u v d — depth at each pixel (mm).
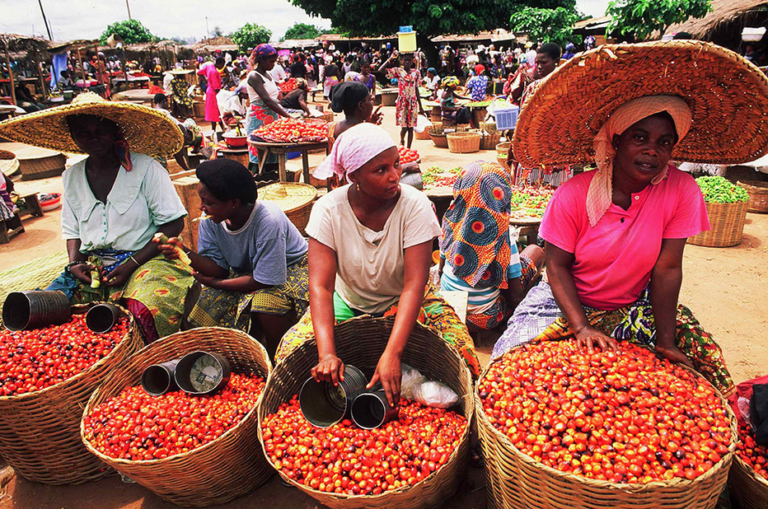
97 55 21719
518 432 1782
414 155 5320
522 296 3627
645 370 2008
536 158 2371
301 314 3168
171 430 2186
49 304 2785
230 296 3281
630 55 1800
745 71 1781
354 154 2061
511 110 7996
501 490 1890
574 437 1732
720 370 2240
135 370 2576
